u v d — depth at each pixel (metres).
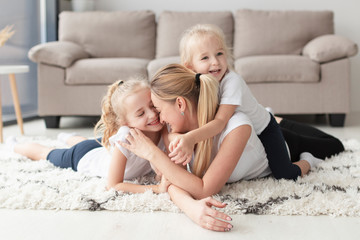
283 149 1.56
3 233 1.12
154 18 3.96
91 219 1.21
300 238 1.07
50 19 4.07
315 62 3.09
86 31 3.81
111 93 1.49
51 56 3.13
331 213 1.22
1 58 3.39
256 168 1.54
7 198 1.35
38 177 1.58
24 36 3.72
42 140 2.49
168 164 1.30
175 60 3.24
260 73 3.07
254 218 1.21
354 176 1.57
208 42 1.50
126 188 1.40
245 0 4.14
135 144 1.35
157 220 1.20
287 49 3.65
